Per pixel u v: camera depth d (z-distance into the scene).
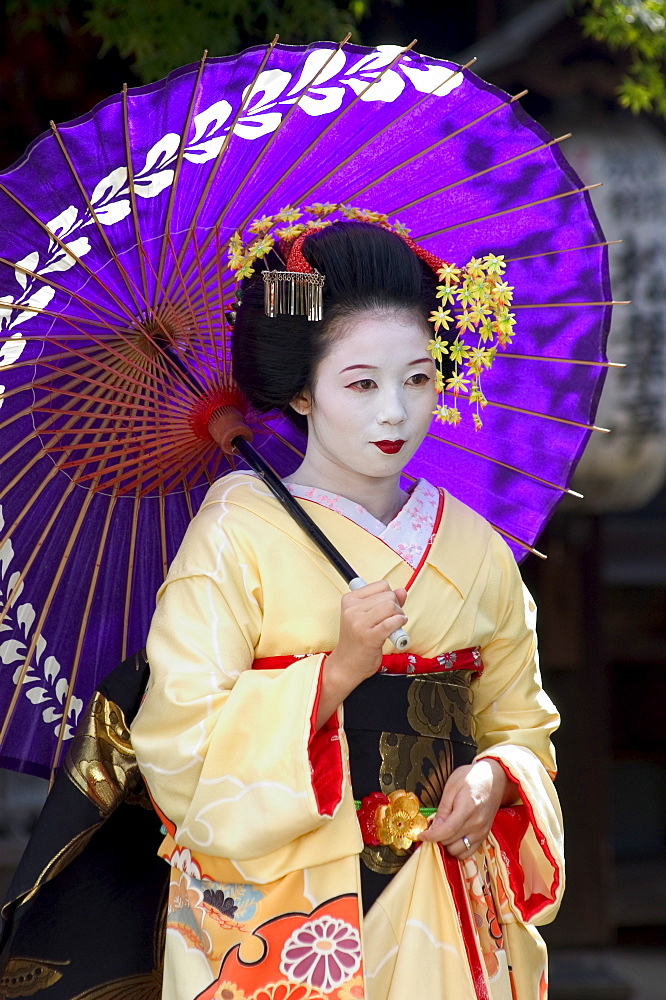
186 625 5.89
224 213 6.56
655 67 14.55
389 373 6.00
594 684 20.34
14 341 6.37
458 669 6.18
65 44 14.15
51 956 6.63
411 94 6.66
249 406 6.85
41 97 14.41
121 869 6.81
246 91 6.19
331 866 5.60
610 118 15.93
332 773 5.55
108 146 6.09
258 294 6.31
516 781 6.11
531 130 6.93
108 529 6.98
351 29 13.63
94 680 7.08
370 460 6.02
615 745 25.91
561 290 7.16
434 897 5.79
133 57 14.38
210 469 7.11
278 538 5.97
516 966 6.28
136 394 6.64
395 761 5.86
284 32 13.32
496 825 6.29
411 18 20.58
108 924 6.75
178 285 6.56
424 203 7.00
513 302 7.16
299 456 7.29
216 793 5.49
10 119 14.45
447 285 6.20
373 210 6.96
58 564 6.91
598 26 14.28
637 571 23.72
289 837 5.41
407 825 5.76
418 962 5.62
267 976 5.52
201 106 6.22
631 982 21.30
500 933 6.14
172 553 7.11
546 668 20.36
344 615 5.48
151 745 5.73
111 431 6.66
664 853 25.84
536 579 20.28
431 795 5.92
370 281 6.01
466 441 7.27
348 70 6.45
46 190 6.10
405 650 5.91
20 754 7.01
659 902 24.30
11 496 6.74
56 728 7.04
